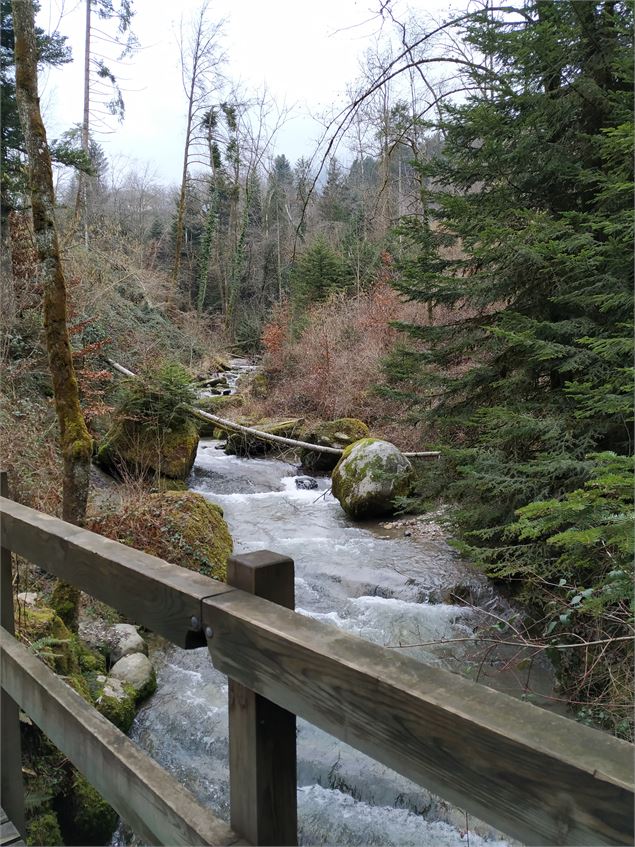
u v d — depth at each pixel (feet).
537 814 1.99
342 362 41.98
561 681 11.97
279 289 83.15
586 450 12.98
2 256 24.61
